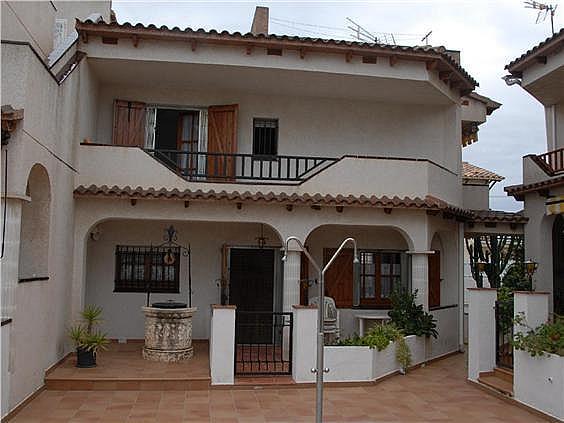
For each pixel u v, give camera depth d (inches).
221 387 408.5
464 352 601.0
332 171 530.9
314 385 420.2
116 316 562.6
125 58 508.4
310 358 421.4
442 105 633.6
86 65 508.1
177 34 502.9
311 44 517.7
